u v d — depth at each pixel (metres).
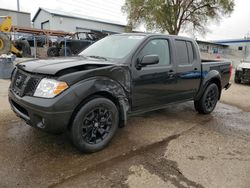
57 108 2.92
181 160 3.41
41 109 2.93
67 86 3.01
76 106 3.08
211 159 3.49
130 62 3.76
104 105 3.42
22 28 16.52
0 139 3.70
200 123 5.12
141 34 4.29
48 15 28.31
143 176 2.96
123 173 3.00
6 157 3.19
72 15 29.44
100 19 32.41
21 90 3.23
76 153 3.41
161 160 3.38
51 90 2.96
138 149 3.67
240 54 45.34
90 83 3.19
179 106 6.47
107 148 3.62
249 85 12.01
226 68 6.14
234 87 10.86
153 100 4.28
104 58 3.95
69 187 2.68
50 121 2.94
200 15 29.92
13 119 4.56
